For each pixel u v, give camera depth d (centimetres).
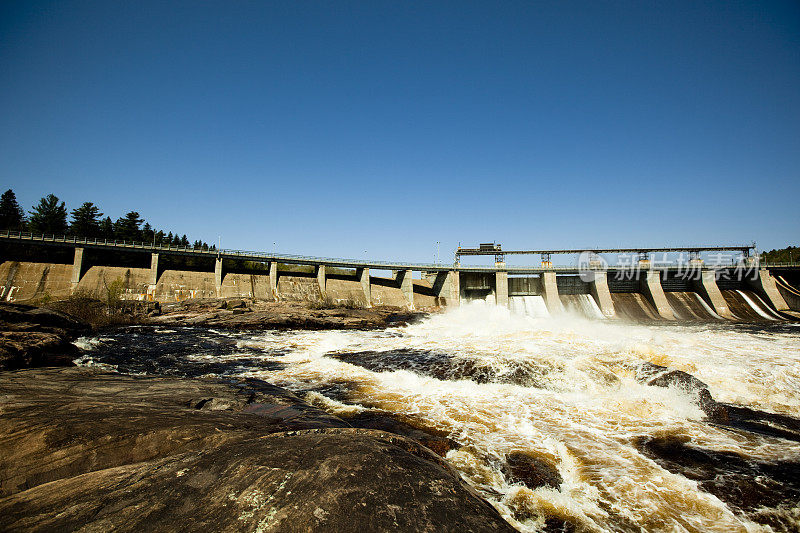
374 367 1795
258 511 384
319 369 1834
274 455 505
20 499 432
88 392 1005
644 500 725
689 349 1864
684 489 759
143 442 644
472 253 7862
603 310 6806
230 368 1888
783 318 6144
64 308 3512
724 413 1169
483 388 1452
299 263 6612
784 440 996
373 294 7088
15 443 613
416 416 1155
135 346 2422
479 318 4631
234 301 4656
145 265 6034
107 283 5366
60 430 652
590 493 750
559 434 1021
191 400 996
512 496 741
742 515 683
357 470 465
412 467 499
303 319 3981
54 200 6688
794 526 655
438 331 3162
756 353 1784
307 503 395
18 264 5119
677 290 7325
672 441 979
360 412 1173
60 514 392
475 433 1026
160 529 362
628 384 1432
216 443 654
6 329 1941
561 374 1502
